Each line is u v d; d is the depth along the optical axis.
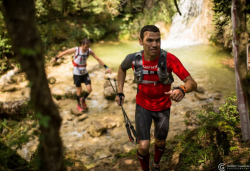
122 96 2.89
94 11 12.61
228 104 3.97
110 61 10.18
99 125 5.14
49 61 9.63
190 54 10.57
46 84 1.13
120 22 14.07
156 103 2.68
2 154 2.30
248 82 1.77
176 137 4.42
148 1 13.84
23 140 1.62
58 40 11.46
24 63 1.08
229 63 9.12
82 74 5.95
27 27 1.04
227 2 3.81
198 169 2.77
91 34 12.88
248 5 1.66
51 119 1.17
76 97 6.18
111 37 13.80
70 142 4.90
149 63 2.55
